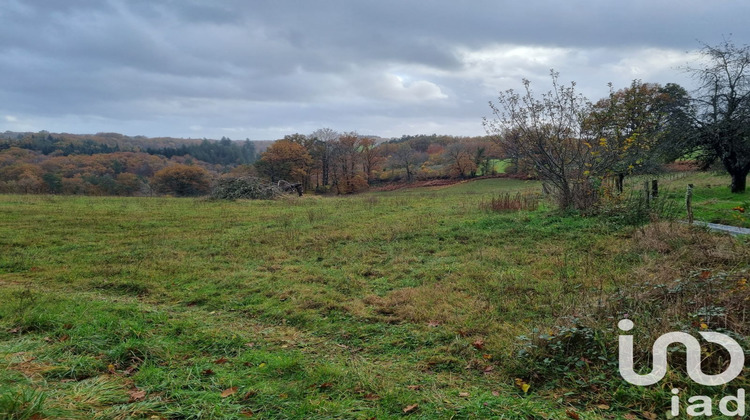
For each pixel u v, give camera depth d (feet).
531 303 17.60
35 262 26.21
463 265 23.85
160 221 43.52
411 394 10.91
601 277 20.39
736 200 42.93
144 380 11.27
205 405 9.90
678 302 14.12
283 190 79.82
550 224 33.14
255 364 12.66
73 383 10.91
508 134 39.99
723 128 47.44
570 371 11.92
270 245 31.12
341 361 13.16
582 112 37.83
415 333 15.31
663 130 49.93
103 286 21.68
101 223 41.24
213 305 18.93
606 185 37.83
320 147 198.59
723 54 48.52
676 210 34.14
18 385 10.07
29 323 15.07
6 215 44.37
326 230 36.35
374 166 212.43
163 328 15.29
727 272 17.24
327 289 20.62
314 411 9.86
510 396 11.00
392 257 26.63
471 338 14.64
